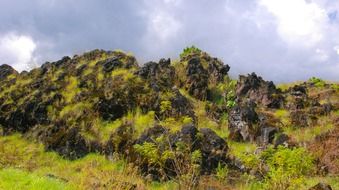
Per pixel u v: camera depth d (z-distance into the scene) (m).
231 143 22.44
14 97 28.62
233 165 19.88
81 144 22.59
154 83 25.50
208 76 28.97
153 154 17.34
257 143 22.12
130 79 26.03
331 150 20.83
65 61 30.52
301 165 15.30
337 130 22.33
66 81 28.09
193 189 16.72
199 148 19.95
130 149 20.91
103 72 27.31
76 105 25.33
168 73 28.47
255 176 18.72
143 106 24.17
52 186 14.13
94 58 29.91
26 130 26.27
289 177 15.10
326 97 27.55
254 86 27.52
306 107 25.72
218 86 28.73
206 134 20.84
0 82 31.48
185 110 23.88
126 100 24.62
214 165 19.77
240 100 27.03
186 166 17.83
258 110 25.39
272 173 15.56
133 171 19.11
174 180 17.98
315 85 30.45
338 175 19.20
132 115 23.73
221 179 18.75
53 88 27.53
